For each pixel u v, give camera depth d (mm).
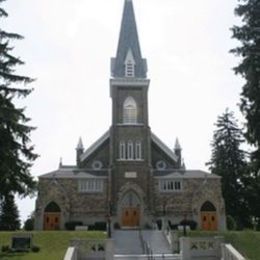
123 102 62188
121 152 59938
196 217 57812
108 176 59188
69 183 58719
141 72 64062
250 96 30719
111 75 63844
